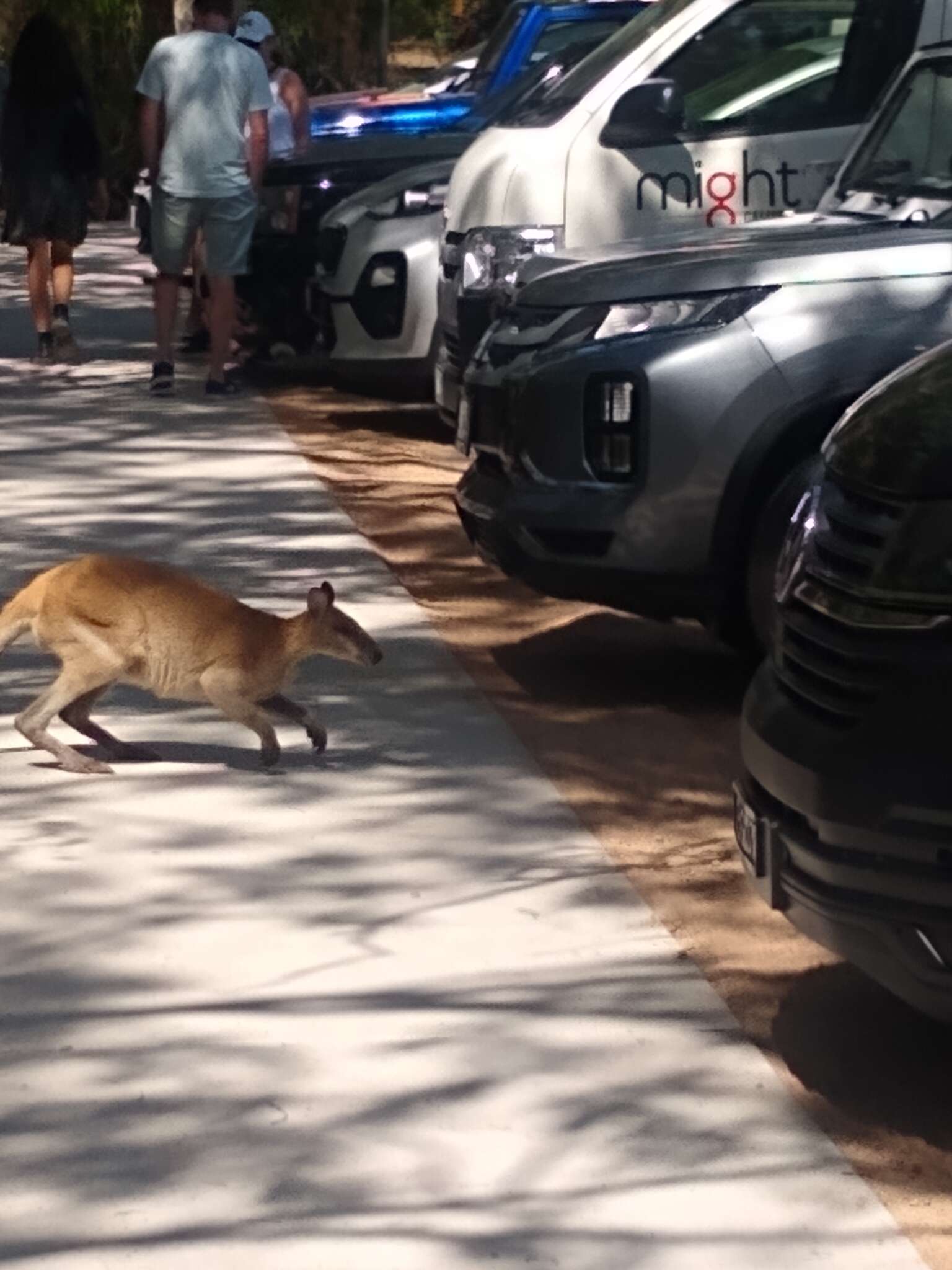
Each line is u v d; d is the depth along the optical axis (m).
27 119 17.22
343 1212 7.50
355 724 11.35
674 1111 8.23
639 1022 8.95
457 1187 7.67
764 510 11.07
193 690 10.88
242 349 17.22
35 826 10.59
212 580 12.77
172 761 11.05
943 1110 8.34
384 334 15.59
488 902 10.17
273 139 18.20
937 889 7.50
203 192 16.12
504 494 11.34
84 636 10.82
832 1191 7.66
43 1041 8.74
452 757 11.09
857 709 7.90
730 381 11.05
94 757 11.08
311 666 11.88
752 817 8.45
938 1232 7.43
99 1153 7.88
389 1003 9.09
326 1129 8.06
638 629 12.39
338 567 13.04
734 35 13.66
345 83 33.88
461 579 13.02
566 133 13.57
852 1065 8.69
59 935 9.78
